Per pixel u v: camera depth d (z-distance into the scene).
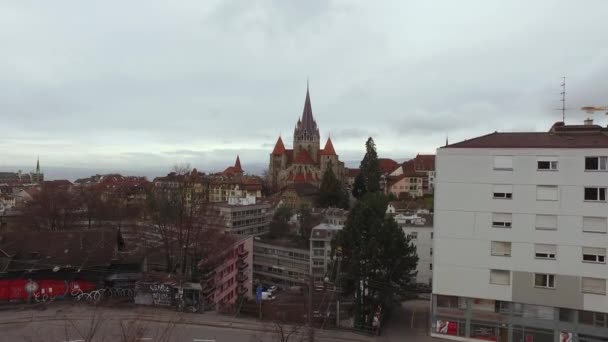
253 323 40.12
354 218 55.09
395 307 56.94
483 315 41.12
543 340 39.50
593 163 38.28
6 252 47.41
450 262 42.00
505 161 40.66
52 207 100.31
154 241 74.62
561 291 38.84
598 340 37.97
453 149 42.09
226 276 70.25
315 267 94.25
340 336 41.72
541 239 39.56
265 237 119.81
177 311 41.88
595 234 38.06
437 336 42.50
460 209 41.81
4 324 35.31
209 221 80.25
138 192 130.12
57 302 41.81
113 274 46.53
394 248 51.75
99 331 33.81
